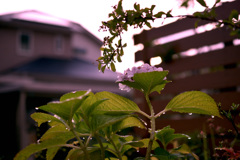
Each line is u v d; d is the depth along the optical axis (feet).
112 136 5.38
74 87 52.47
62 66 56.24
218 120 9.38
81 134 4.95
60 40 62.08
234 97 9.84
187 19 11.47
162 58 12.28
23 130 43.01
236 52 10.36
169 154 5.24
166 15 5.62
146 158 5.03
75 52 66.90
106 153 5.63
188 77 11.53
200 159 8.34
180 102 5.28
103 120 4.83
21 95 45.42
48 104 4.44
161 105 11.92
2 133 45.37
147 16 5.63
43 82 49.16
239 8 9.70
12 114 46.11
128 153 9.62
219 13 10.27
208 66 11.07
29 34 58.23
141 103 12.45
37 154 8.51
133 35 13.61
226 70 10.52
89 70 57.36
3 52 55.21
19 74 47.62
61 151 9.07
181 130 10.89
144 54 12.99
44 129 8.99
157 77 5.18
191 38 11.58
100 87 55.16
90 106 4.89
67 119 4.76
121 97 5.20
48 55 60.23
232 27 5.94
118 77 5.44
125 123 5.41
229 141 8.40
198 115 10.55
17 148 39.32
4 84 49.98
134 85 5.41
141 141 5.85
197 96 5.15
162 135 6.02
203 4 5.51
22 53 57.16
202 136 7.93
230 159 6.17
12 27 56.29
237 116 9.10
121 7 5.61
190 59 11.61
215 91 10.94
